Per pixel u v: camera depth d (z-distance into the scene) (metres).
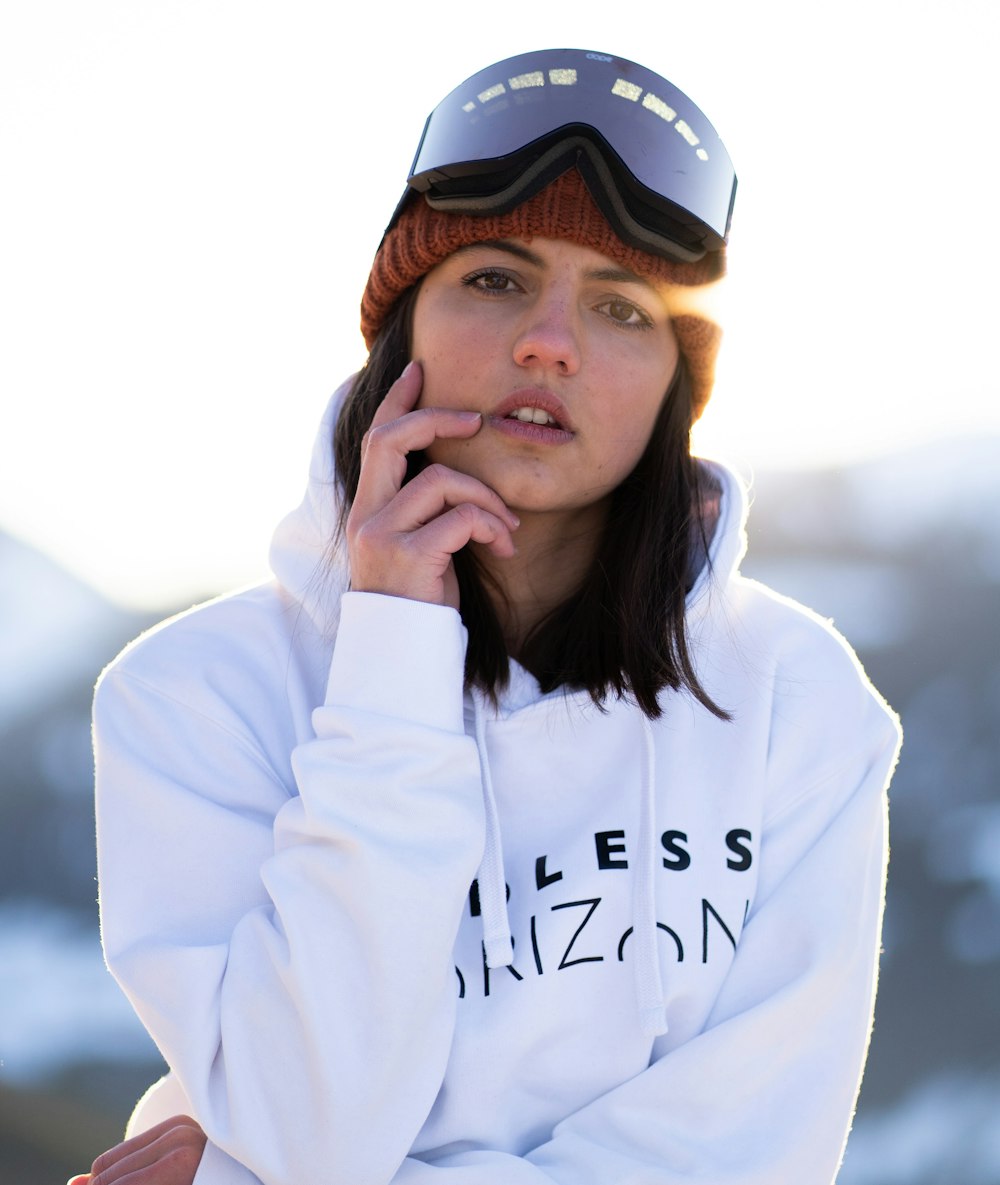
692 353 1.73
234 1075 1.43
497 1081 1.53
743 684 1.77
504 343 1.62
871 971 1.68
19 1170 4.55
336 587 1.73
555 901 1.61
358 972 1.42
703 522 1.83
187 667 1.70
